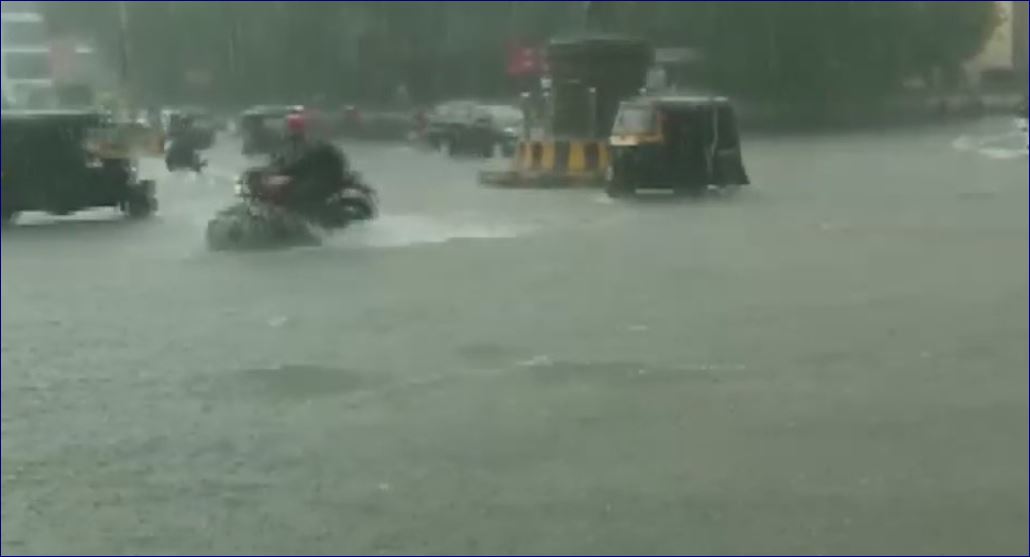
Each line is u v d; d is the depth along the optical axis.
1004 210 75.38
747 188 93.12
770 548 21.00
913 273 50.66
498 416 29.28
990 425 27.81
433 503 23.42
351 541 21.56
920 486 23.84
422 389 31.97
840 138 178.62
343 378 33.22
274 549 21.25
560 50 98.44
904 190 90.88
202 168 121.44
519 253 57.41
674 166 88.31
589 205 81.00
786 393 30.97
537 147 98.31
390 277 50.56
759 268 52.28
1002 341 36.75
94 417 29.33
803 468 25.06
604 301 44.34
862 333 38.38
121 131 81.00
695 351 36.03
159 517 22.73
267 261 56.09
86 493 24.03
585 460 25.73
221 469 25.33
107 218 77.81
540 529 22.06
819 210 76.00
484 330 39.38
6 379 33.16
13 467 25.42
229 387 32.22
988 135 179.00
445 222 70.00
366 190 65.81
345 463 25.73
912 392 30.83
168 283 50.16
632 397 30.86
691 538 21.56
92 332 39.75
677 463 25.58
